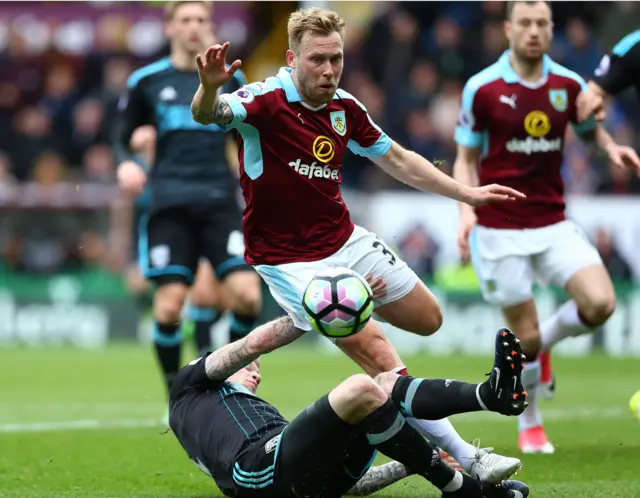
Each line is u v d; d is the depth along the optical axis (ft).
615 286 193.16
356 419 52.34
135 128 104.99
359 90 221.05
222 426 57.88
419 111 218.18
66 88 233.55
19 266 219.61
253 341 58.03
